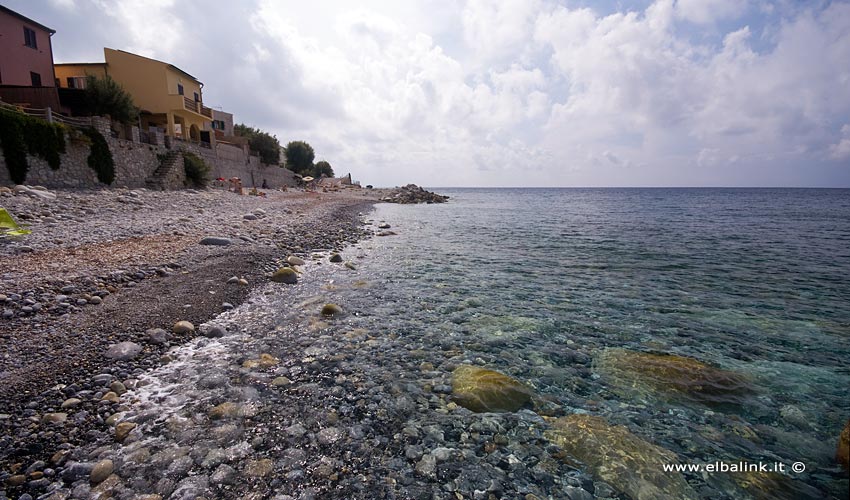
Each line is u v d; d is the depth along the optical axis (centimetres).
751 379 554
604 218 3453
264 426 412
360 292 969
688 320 809
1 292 686
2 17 2706
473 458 377
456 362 593
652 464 372
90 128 2250
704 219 3375
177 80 3906
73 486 321
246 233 1584
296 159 7856
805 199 8062
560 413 461
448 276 1170
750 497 336
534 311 851
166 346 596
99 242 1159
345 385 509
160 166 2881
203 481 330
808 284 1123
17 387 450
